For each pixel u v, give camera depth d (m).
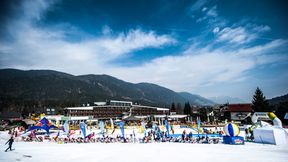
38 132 52.75
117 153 22.47
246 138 33.12
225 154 20.69
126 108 125.25
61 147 27.92
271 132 27.53
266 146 25.72
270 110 69.75
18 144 31.75
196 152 22.20
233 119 90.62
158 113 138.00
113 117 117.81
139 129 61.91
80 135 47.84
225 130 29.84
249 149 23.67
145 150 24.33
